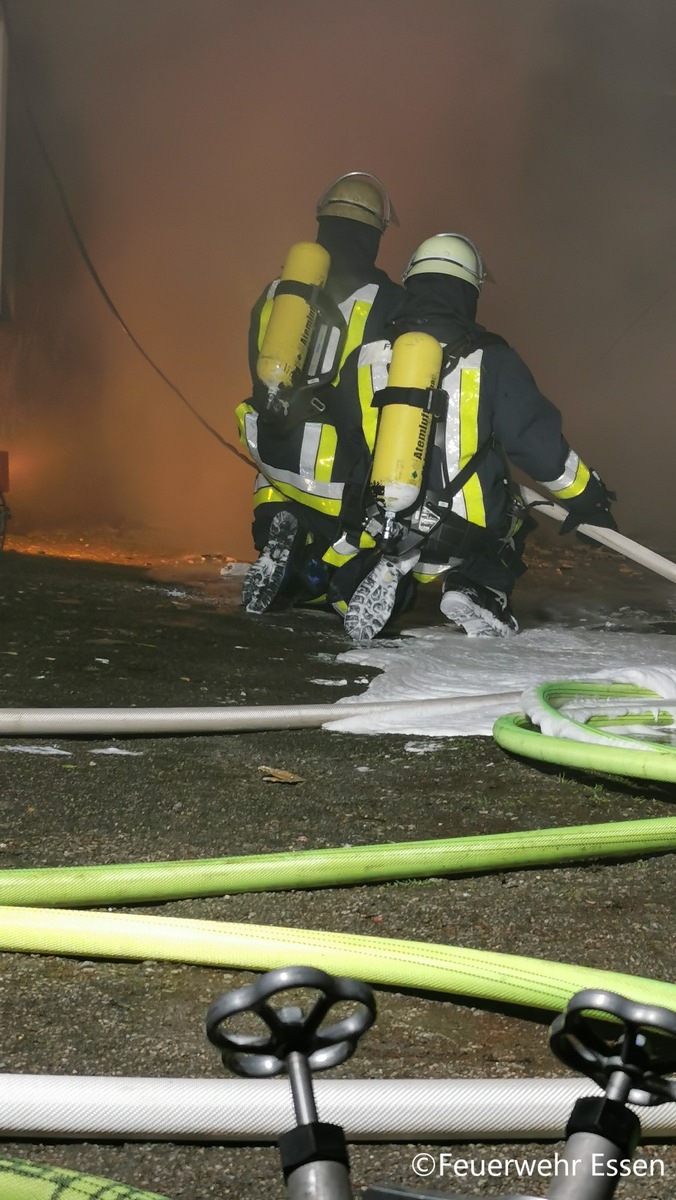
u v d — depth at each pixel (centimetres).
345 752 375
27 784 319
